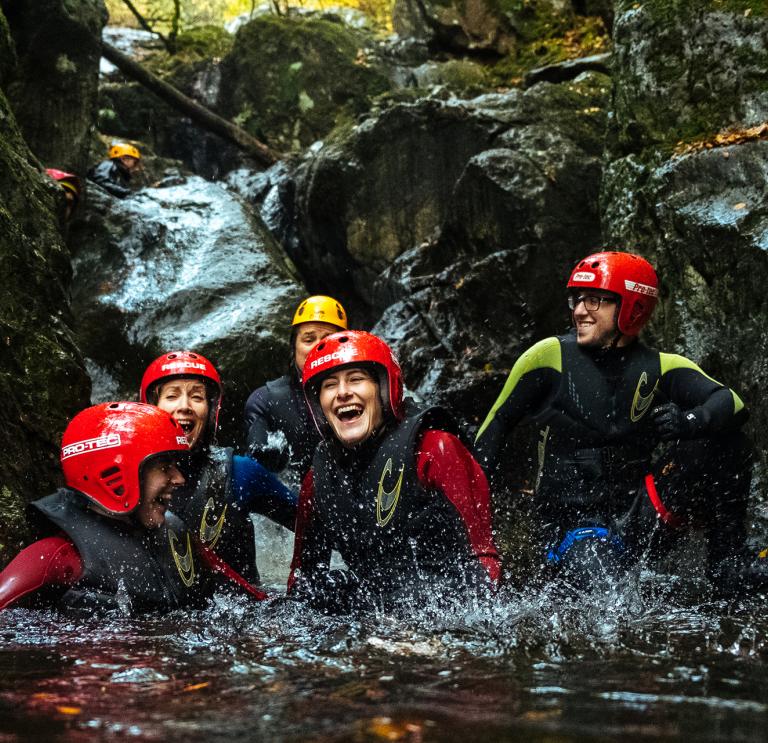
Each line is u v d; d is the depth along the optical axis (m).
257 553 5.67
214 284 8.93
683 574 4.43
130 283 9.04
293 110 14.38
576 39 12.60
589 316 4.39
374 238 10.08
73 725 1.98
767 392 5.60
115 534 3.50
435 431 3.91
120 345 8.64
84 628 3.13
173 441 3.60
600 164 8.78
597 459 4.39
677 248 6.38
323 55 14.36
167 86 13.44
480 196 8.85
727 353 5.93
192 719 2.01
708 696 2.18
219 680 2.39
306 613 3.47
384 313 9.00
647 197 6.70
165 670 2.51
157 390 4.39
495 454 4.46
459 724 1.94
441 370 8.14
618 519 4.35
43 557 3.40
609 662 2.58
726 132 6.63
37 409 4.82
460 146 9.75
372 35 15.79
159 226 9.53
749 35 6.65
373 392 3.81
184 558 3.59
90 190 9.70
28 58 9.50
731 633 3.03
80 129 10.01
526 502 6.70
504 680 2.36
